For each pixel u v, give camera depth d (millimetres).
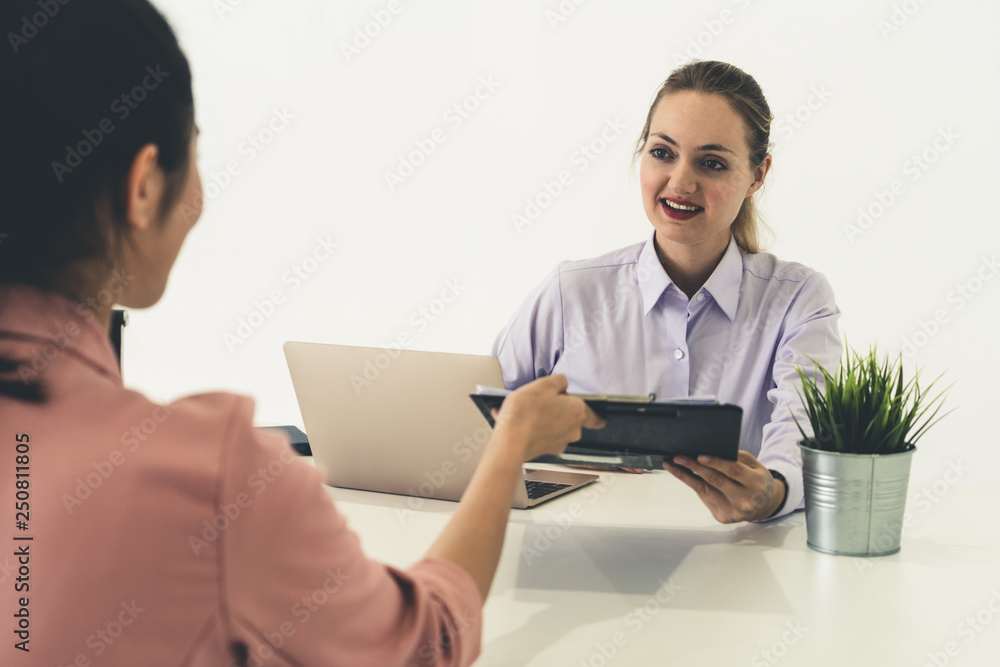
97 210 628
